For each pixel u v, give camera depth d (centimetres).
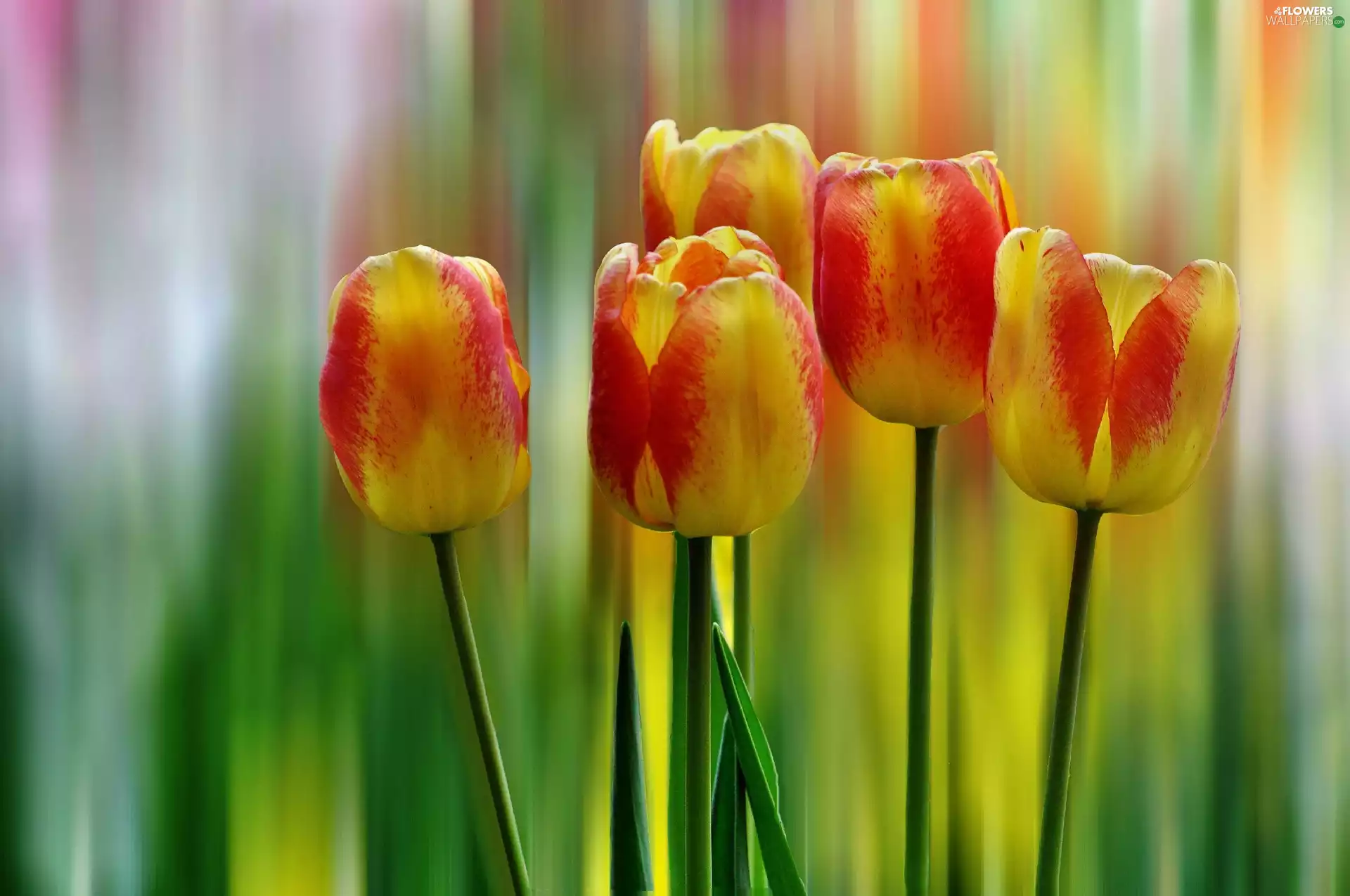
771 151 121
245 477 153
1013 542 153
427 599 150
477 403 114
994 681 153
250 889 147
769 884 119
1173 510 154
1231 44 157
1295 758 153
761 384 112
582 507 153
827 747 152
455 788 148
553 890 147
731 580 128
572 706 149
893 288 116
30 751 149
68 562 151
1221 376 113
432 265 113
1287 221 158
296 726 148
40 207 156
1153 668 154
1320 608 154
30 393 152
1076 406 113
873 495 154
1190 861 152
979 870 151
